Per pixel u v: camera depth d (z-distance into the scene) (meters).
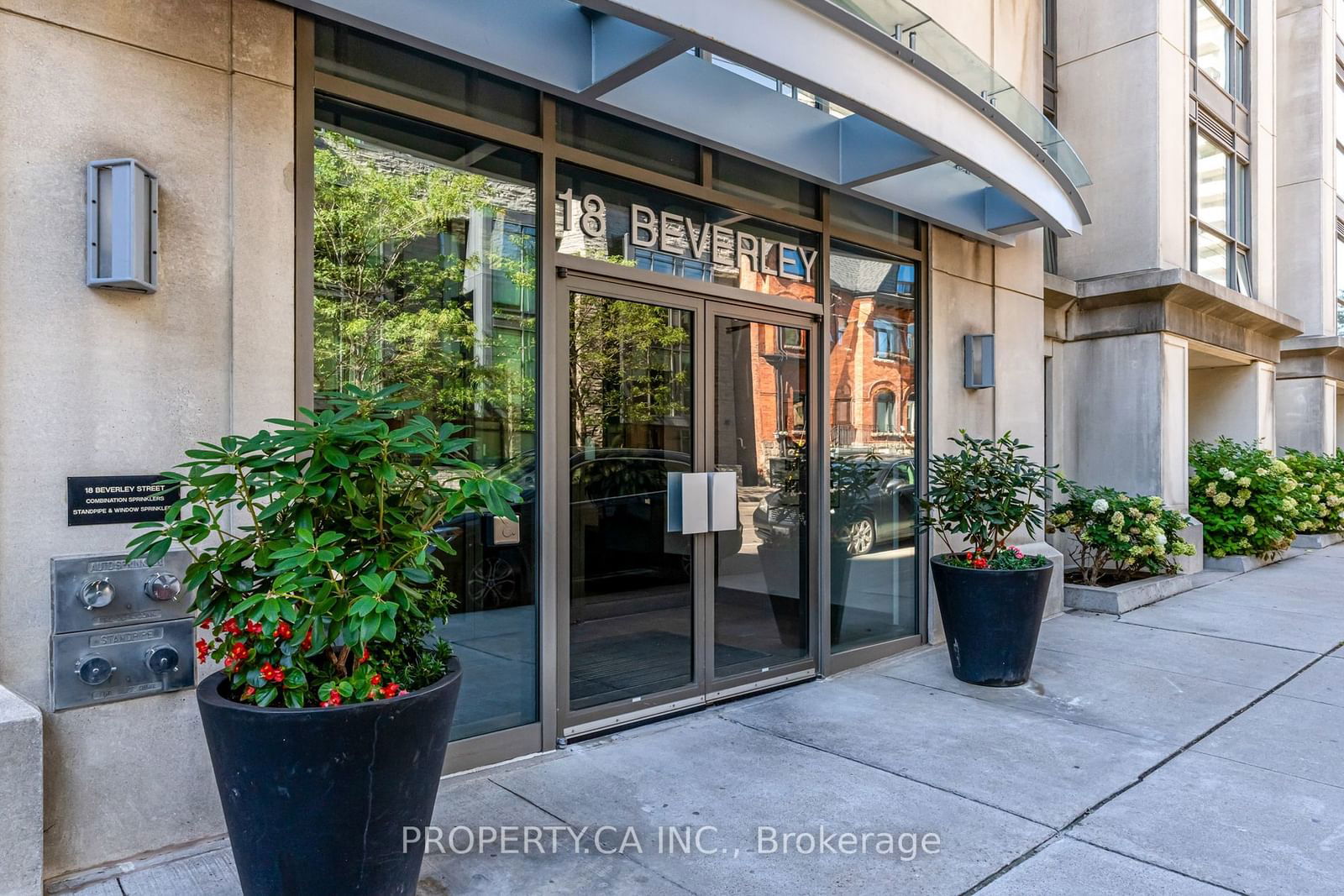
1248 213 12.55
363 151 3.61
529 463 4.14
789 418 5.37
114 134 2.90
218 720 2.29
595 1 3.15
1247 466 10.57
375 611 2.27
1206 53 11.62
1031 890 2.89
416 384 3.78
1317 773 3.92
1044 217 6.23
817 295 5.52
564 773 3.83
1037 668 5.75
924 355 6.39
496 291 4.04
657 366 4.64
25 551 2.75
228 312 3.15
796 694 5.12
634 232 4.55
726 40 3.54
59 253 2.80
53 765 2.79
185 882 2.82
